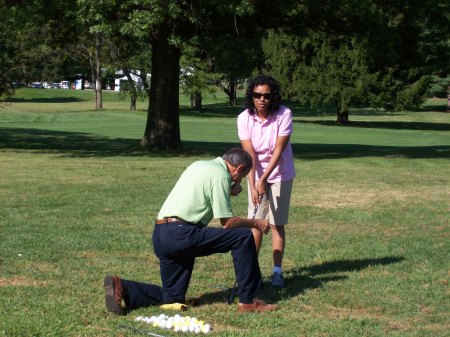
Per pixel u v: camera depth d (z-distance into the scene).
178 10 19.92
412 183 14.95
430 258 7.89
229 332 5.20
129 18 20.48
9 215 10.45
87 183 14.52
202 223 5.73
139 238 8.83
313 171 17.25
